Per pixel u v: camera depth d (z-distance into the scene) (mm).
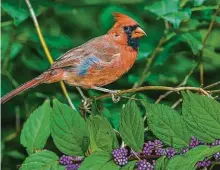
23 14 8484
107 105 7348
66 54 7094
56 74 6969
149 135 6336
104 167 4461
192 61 8914
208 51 9445
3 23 9195
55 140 4609
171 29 8438
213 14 8594
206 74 9875
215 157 4523
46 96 8906
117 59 7199
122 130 4555
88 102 5164
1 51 9375
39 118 5043
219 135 4430
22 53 9508
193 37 8156
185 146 4504
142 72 8711
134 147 4547
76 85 7168
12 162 9766
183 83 7984
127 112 4555
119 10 9258
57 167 4656
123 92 4910
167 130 4516
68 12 10164
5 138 9641
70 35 10758
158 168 4363
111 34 7309
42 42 7867
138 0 9961
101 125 4566
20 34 9461
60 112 4609
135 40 7262
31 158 4668
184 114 4477
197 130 4453
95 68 7109
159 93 8359
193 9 8203
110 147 4586
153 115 4531
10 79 9227
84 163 4457
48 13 10172
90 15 10719
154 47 8820
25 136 5020
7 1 8484
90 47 7184
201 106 4434
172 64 9234
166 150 4520
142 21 9258
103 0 10242
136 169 4551
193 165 4211
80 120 4617
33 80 6840
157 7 8055
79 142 4617
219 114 4422
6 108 9625
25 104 9328
